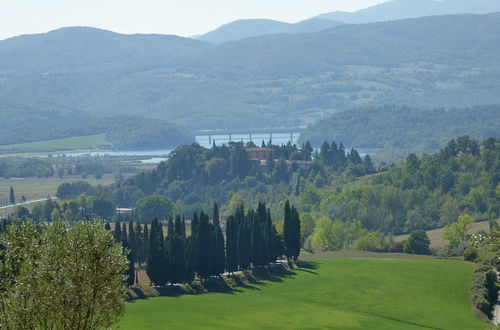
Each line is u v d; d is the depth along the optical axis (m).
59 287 141.62
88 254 144.50
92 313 144.88
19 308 139.00
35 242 144.88
